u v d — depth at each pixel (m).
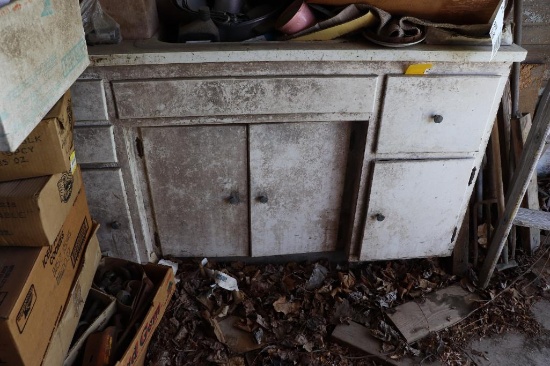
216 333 1.92
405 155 1.87
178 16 1.95
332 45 1.63
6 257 1.21
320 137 1.84
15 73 0.94
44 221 1.20
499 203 2.08
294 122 1.79
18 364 1.15
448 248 2.17
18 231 1.20
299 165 1.91
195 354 1.87
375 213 2.00
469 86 1.70
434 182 1.93
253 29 1.78
